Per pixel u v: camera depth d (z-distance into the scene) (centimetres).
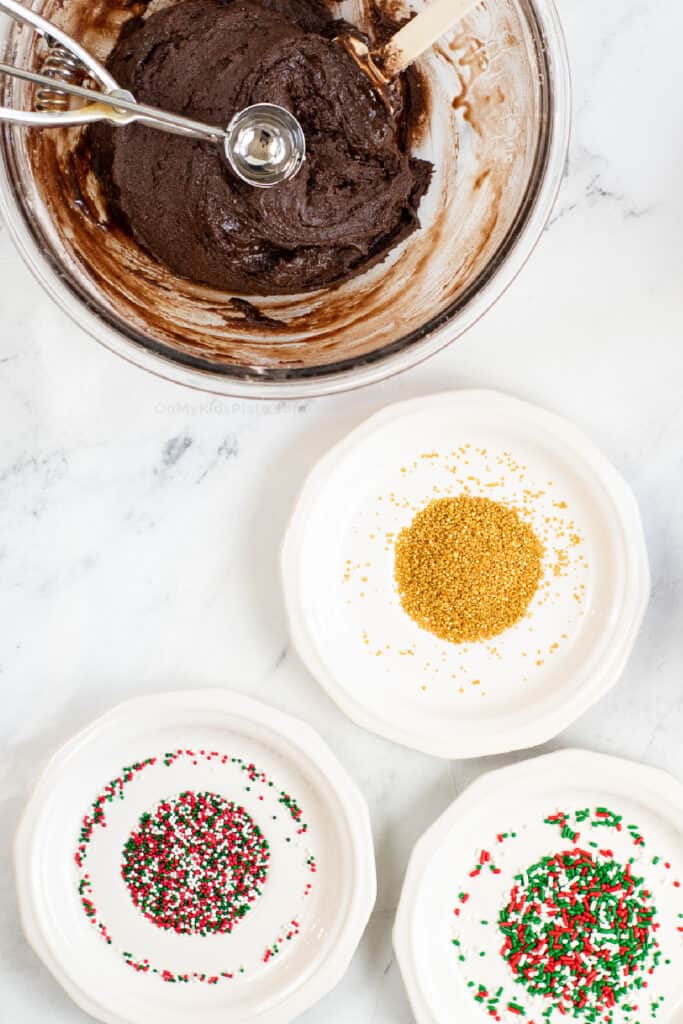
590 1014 85
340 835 84
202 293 79
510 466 85
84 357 84
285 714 83
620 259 83
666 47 82
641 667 85
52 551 85
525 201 76
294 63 74
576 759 83
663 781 83
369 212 76
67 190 77
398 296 79
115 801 85
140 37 75
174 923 86
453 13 72
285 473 85
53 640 85
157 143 75
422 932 84
